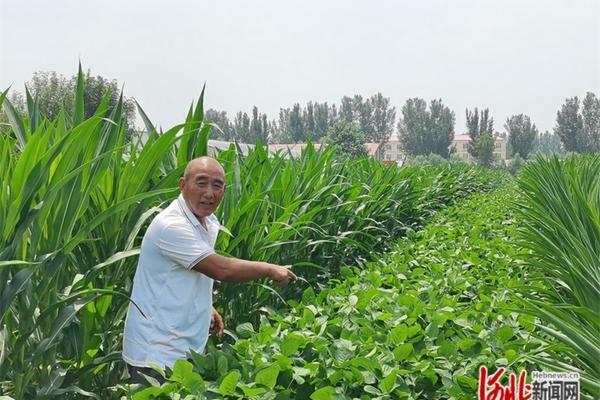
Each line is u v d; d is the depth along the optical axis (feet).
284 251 19.63
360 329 12.30
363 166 35.70
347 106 455.22
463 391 10.12
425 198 41.86
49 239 11.46
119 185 13.03
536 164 32.22
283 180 19.60
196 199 11.68
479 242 22.65
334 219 22.30
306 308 13.19
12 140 13.35
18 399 11.03
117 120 13.21
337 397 9.29
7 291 10.12
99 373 13.14
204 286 12.09
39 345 10.83
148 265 11.75
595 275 12.07
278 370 9.45
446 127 383.04
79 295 10.77
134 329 11.75
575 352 10.84
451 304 14.19
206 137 15.03
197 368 10.46
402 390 9.80
